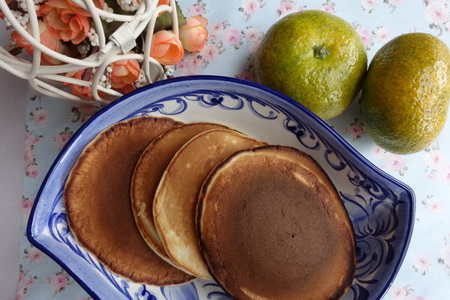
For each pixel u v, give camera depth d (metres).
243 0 0.41
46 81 0.35
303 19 0.35
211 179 0.32
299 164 0.35
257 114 0.36
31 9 0.26
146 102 0.34
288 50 0.35
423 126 0.34
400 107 0.34
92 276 0.31
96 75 0.30
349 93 0.36
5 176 0.37
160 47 0.33
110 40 0.28
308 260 0.33
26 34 0.26
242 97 0.35
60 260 0.30
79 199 0.32
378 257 0.34
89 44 0.31
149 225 0.33
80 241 0.32
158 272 0.34
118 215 0.33
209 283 0.34
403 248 0.33
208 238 0.32
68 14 0.28
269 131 0.36
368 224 0.35
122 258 0.33
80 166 0.32
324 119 0.38
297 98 0.36
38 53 0.27
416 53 0.34
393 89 0.34
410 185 0.39
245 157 0.34
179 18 0.37
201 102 0.36
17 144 0.38
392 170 0.39
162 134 0.35
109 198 0.33
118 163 0.34
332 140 0.34
